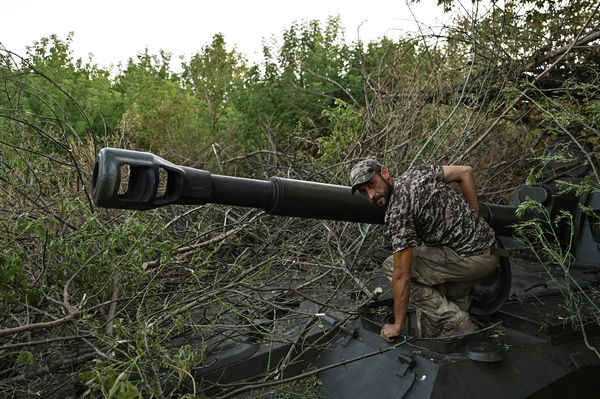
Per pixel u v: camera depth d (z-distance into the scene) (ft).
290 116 29.60
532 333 9.07
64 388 8.41
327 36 30.71
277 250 13.64
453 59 17.87
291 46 31.35
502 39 16.89
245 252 13.38
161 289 11.57
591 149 13.93
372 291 11.17
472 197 9.53
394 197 8.75
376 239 14.02
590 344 9.07
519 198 12.33
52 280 10.43
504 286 9.86
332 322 9.72
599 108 11.29
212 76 34.76
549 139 19.38
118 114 36.24
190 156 25.99
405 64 19.56
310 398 8.32
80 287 9.59
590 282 11.26
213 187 7.40
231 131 29.73
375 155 16.08
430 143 16.94
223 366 8.56
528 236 11.38
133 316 10.49
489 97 17.39
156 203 7.04
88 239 10.12
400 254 8.63
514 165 20.42
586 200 12.17
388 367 8.14
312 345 8.79
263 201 7.89
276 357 8.91
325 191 8.36
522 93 11.92
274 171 19.03
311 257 13.21
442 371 7.64
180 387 8.11
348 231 14.33
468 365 7.84
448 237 9.16
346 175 15.66
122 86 47.93
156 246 11.15
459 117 15.69
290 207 8.03
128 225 10.27
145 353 7.38
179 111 31.68
